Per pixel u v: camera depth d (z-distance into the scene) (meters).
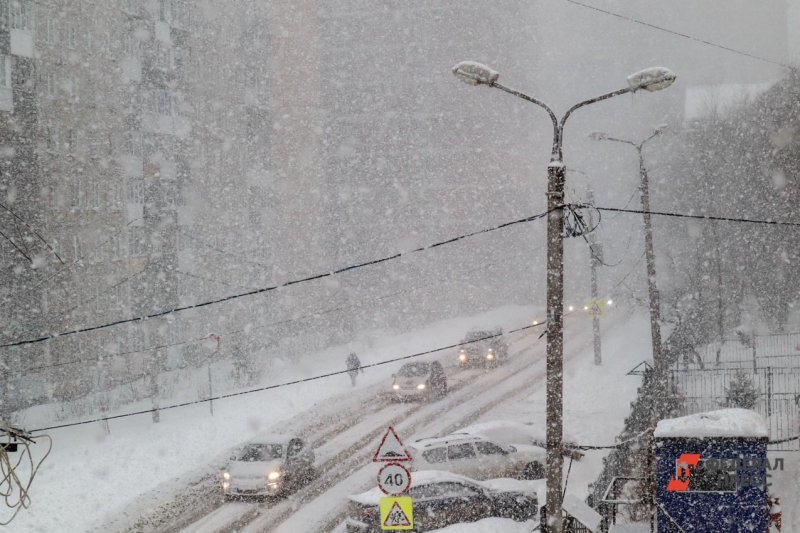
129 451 26.11
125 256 41.41
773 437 21.84
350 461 23.81
